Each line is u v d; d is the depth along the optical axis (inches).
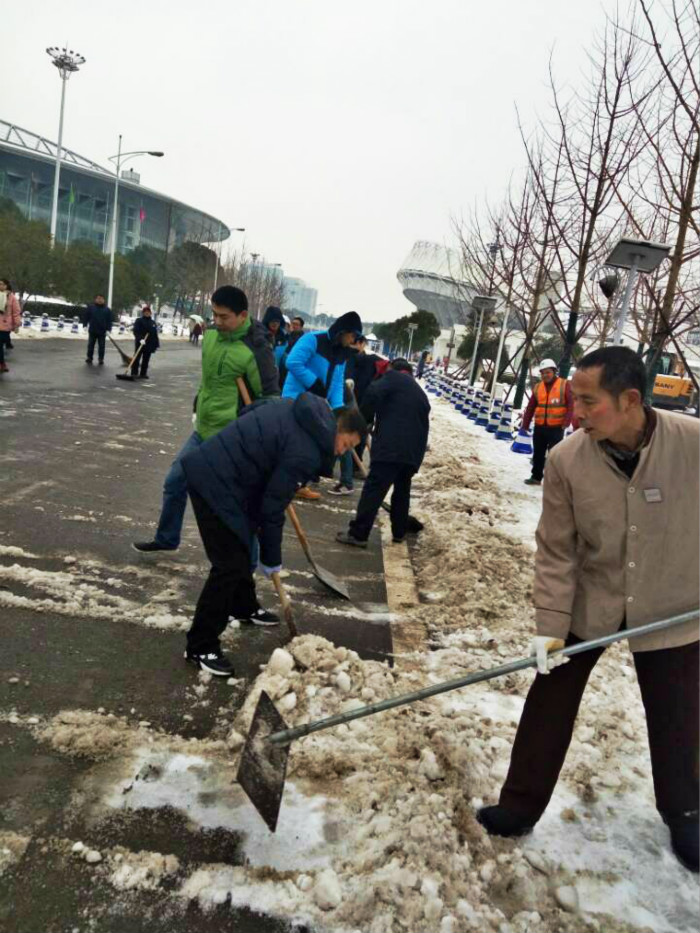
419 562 209.2
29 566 159.2
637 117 331.0
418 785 100.1
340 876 83.4
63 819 87.7
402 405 210.7
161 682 121.2
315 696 119.9
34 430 307.1
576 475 86.6
